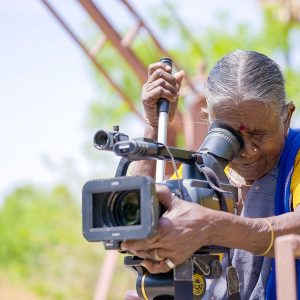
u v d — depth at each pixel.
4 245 17.27
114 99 18.66
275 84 3.72
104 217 3.12
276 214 3.82
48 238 16.75
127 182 3.04
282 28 17.14
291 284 2.81
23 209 18.97
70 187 18.11
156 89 3.98
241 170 3.90
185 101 7.70
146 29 8.09
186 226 3.16
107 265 9.01
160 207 3.19
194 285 3.42
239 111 3.68
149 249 3.18
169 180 3.39
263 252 3.39
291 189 3.78
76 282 15.58
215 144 3.64
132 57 8.02
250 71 3.71
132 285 13.57
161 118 3.96
